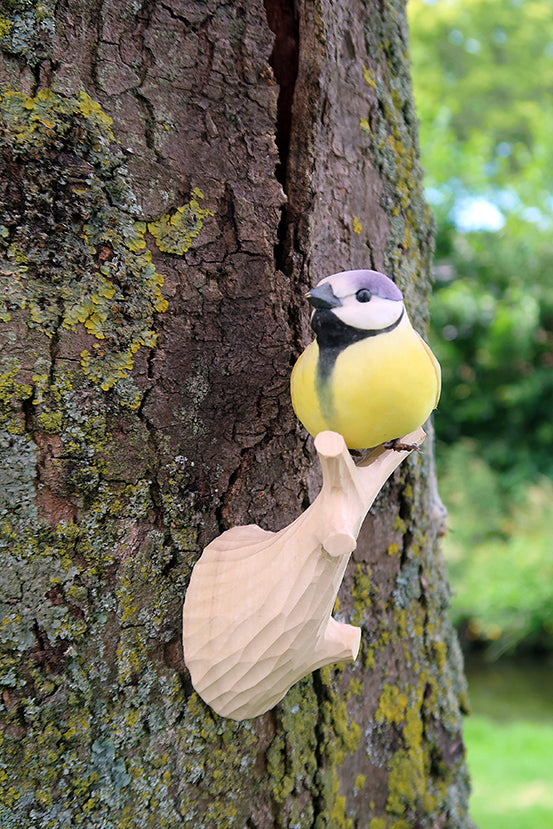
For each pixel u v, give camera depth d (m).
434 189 3.78
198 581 0.62
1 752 0.59
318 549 0.57
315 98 0.66
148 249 0.62
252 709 0.62
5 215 0.59
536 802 1.71
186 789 0.63
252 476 0.65
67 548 0.60
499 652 3.13
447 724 0.76
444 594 0.79
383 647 0.72
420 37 4.53
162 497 0.62
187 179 0.63
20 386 0.60
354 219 0.69
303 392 0.55
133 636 0.62
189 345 0.63
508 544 3.29
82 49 0.61
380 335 0.54
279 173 0.66
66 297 0.60
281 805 0.66
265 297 0.64
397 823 0.72
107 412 0.61
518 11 4.56
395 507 0.73
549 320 3.47
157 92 0.62
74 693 0.60
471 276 3.66
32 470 0.60
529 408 3.45
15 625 0.59
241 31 0.64
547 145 3.76
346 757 0.69
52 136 0.60
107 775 0.61
